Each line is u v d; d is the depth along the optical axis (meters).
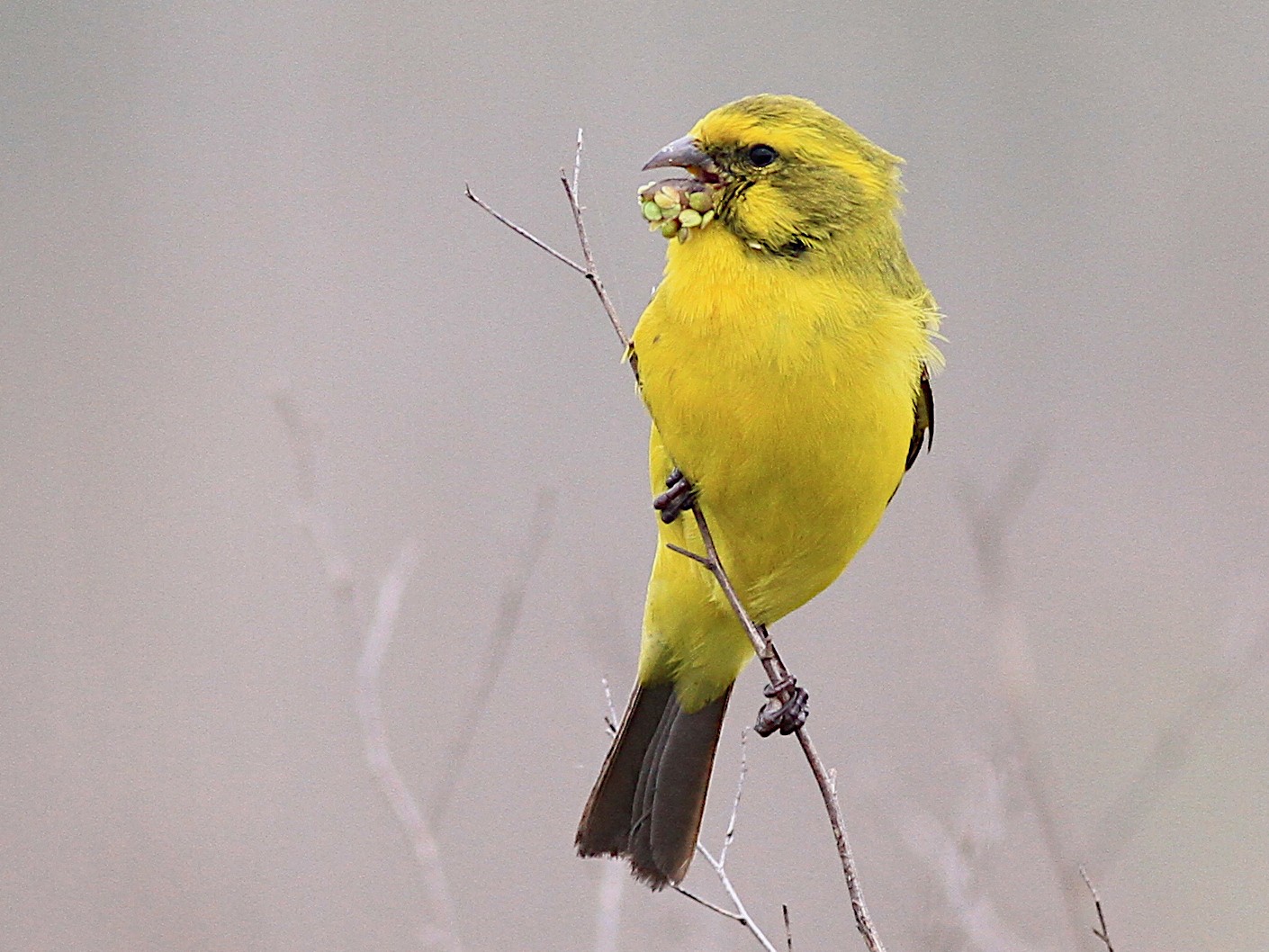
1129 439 15.68
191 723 13.32
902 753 12.05
